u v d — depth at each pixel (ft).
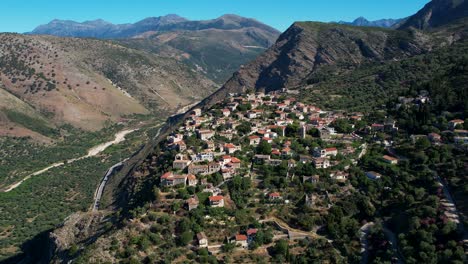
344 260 514.68
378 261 487.20
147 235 560.20
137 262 515.50
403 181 611.88
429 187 583.17
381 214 581.53
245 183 641.81
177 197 629.10
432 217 519.60
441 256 463.83
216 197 609.01
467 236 481.05
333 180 642.63
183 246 546.67
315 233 567.59
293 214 595.88
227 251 537.65
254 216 593.83
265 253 535.60
